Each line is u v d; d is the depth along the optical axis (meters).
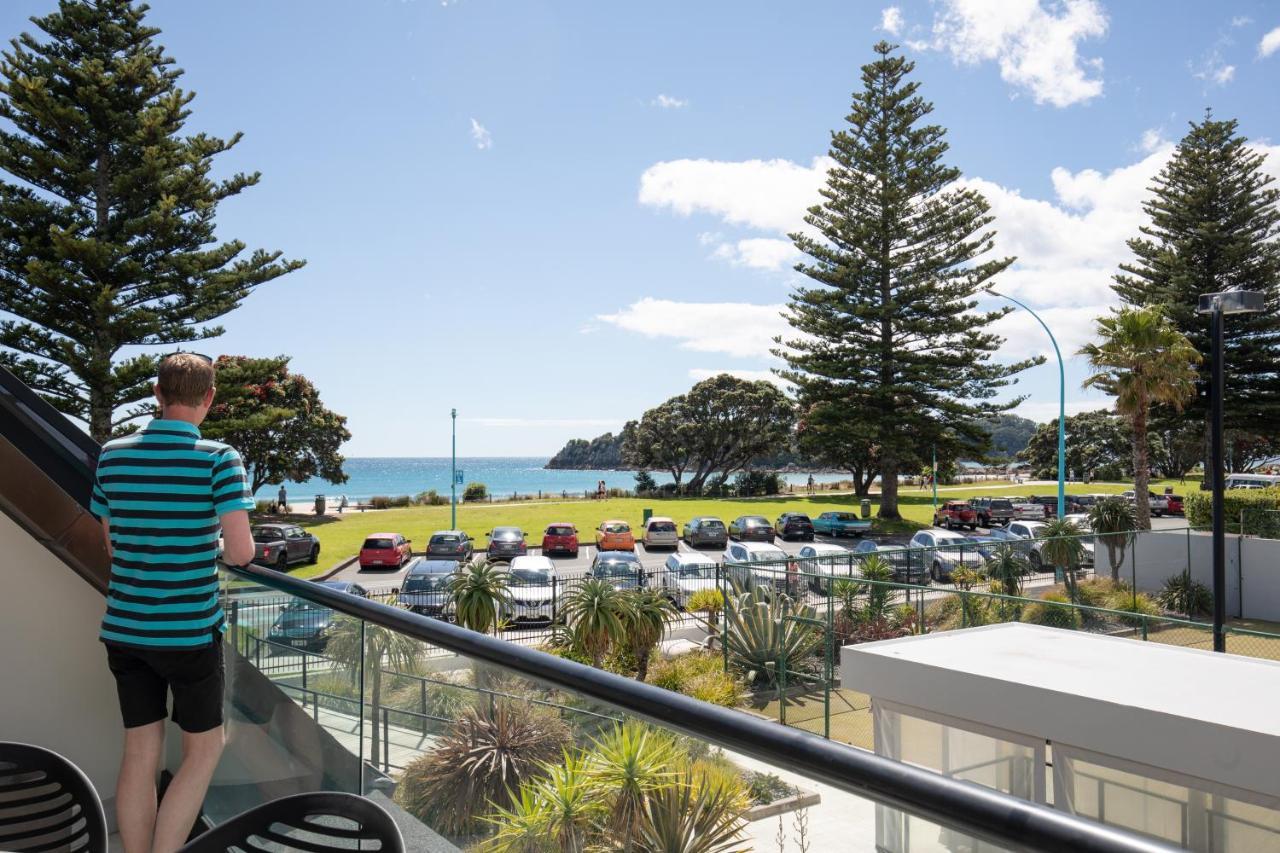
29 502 2.86
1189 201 41.69
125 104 23.69
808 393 45.28
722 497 66.50
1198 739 6.50
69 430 3.11
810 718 12.98
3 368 3.00
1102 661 8.33
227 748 2.96
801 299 44.88
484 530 41.06
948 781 0.91
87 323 22.30
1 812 2.02
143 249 23.22
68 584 3.21
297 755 2.47
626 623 14.43
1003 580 20.89
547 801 1.58
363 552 29.23
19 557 3.09
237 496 2.41
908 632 15.08
